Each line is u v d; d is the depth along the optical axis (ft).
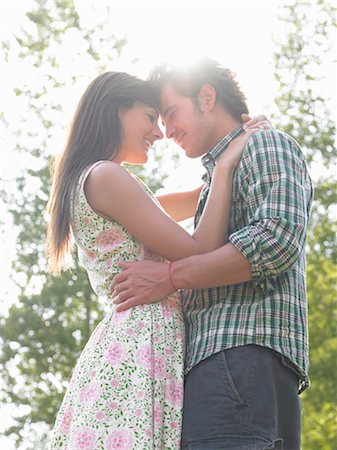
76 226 14.98
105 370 13.93
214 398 13.52
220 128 15.37
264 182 14.07
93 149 15.19
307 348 14.05
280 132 14.56
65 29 60.44
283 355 13.74
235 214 14.52
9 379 59.82
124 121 15.34
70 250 15.43
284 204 13.83
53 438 14.20
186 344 14.30
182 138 15.49
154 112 15.51
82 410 13.88
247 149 14.43
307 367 13.98
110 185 14.58
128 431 13.60
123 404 13.79
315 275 60.29
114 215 14.61
